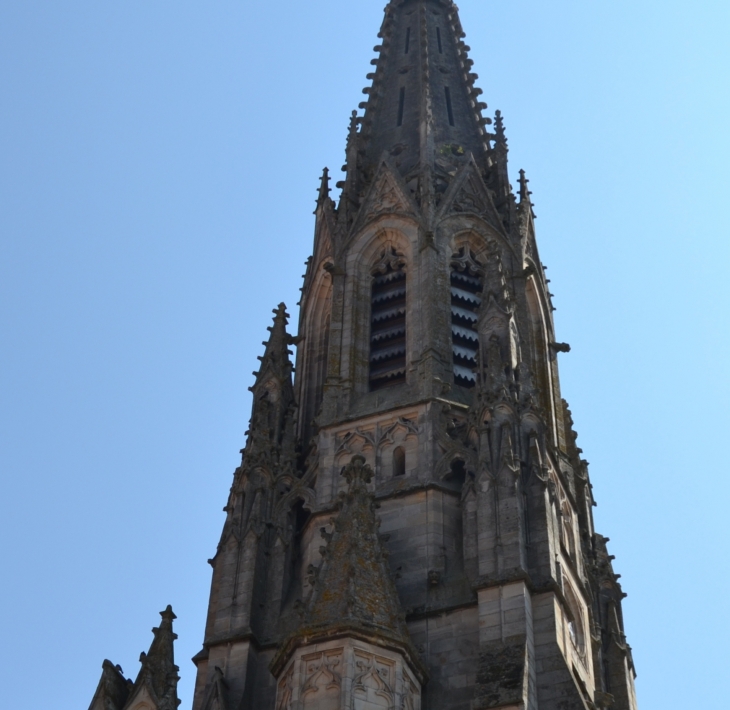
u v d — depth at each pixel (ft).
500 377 249.96
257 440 262.06
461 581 229.04
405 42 350.43
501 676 208.54
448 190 296.30
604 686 259.39
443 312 274.36
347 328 277.85
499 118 320.70
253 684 228.02
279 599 239.50
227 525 251.39
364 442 255.29
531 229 310.04
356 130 317.63
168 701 218.38
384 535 237.45
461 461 246.47
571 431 292.81
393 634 210.18
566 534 257.34
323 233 307.58
